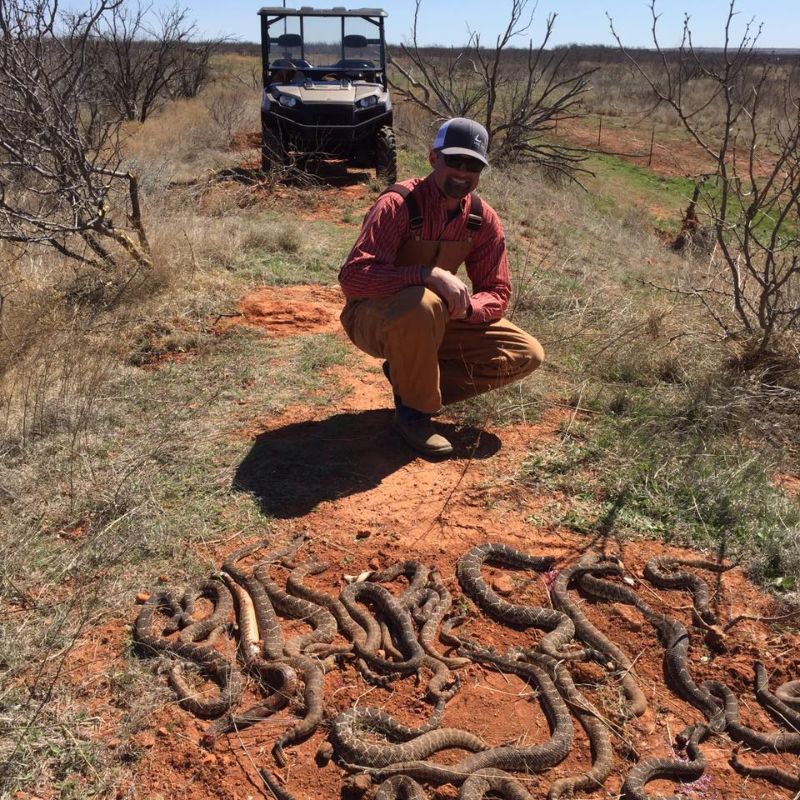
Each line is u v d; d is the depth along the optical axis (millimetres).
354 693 3529
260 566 4219
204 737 3236
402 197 4969
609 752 3256
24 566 4164
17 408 5711
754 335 6758
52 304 7363
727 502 4820
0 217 8070
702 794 3125
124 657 3625
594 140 28828
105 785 3037
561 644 3801
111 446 5340
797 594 4148
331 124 14656
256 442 5465
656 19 6727
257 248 9938
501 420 5863
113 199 10242
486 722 3422
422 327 4992
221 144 19094
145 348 6930
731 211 15852
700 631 3939
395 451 5441
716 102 35406
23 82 7859
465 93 19766
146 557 4293
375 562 4332
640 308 8289
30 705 3330
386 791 2998
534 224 13562
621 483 5027
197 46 31609
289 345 7160
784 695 3537
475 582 4164
